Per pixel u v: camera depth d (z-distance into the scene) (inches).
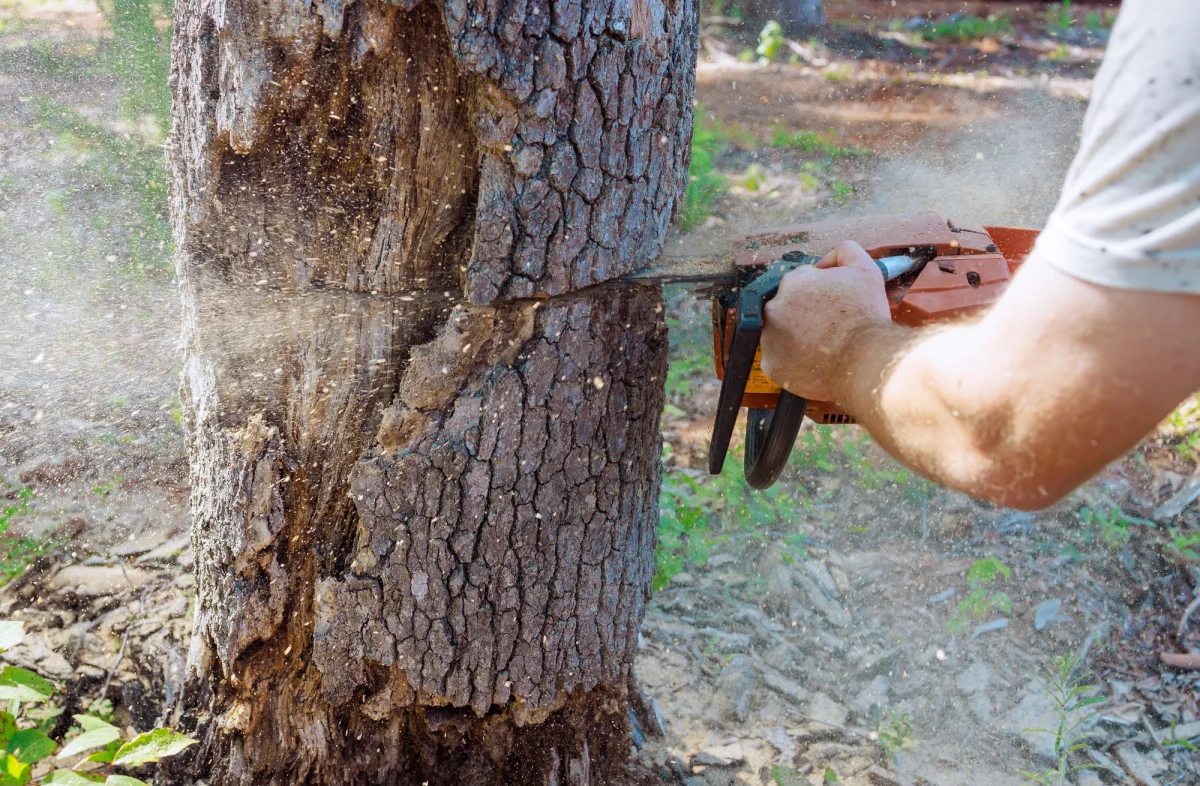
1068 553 119.0
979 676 103.8
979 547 120.6
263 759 79.1
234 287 66.7
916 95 304.8
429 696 76.4
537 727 82.0
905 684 103.0
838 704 100.8
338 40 56.6
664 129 65.0
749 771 93.2
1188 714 100.8
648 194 65.6
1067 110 297.1
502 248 61.9
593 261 64.6
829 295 50.4
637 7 58.9
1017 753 95.9
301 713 77.4
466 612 73.2
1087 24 409.1
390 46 57.6
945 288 65.1
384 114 59.7
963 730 98.2
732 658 105.4
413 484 68.1
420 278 65.8
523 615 74.9
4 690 69.3
